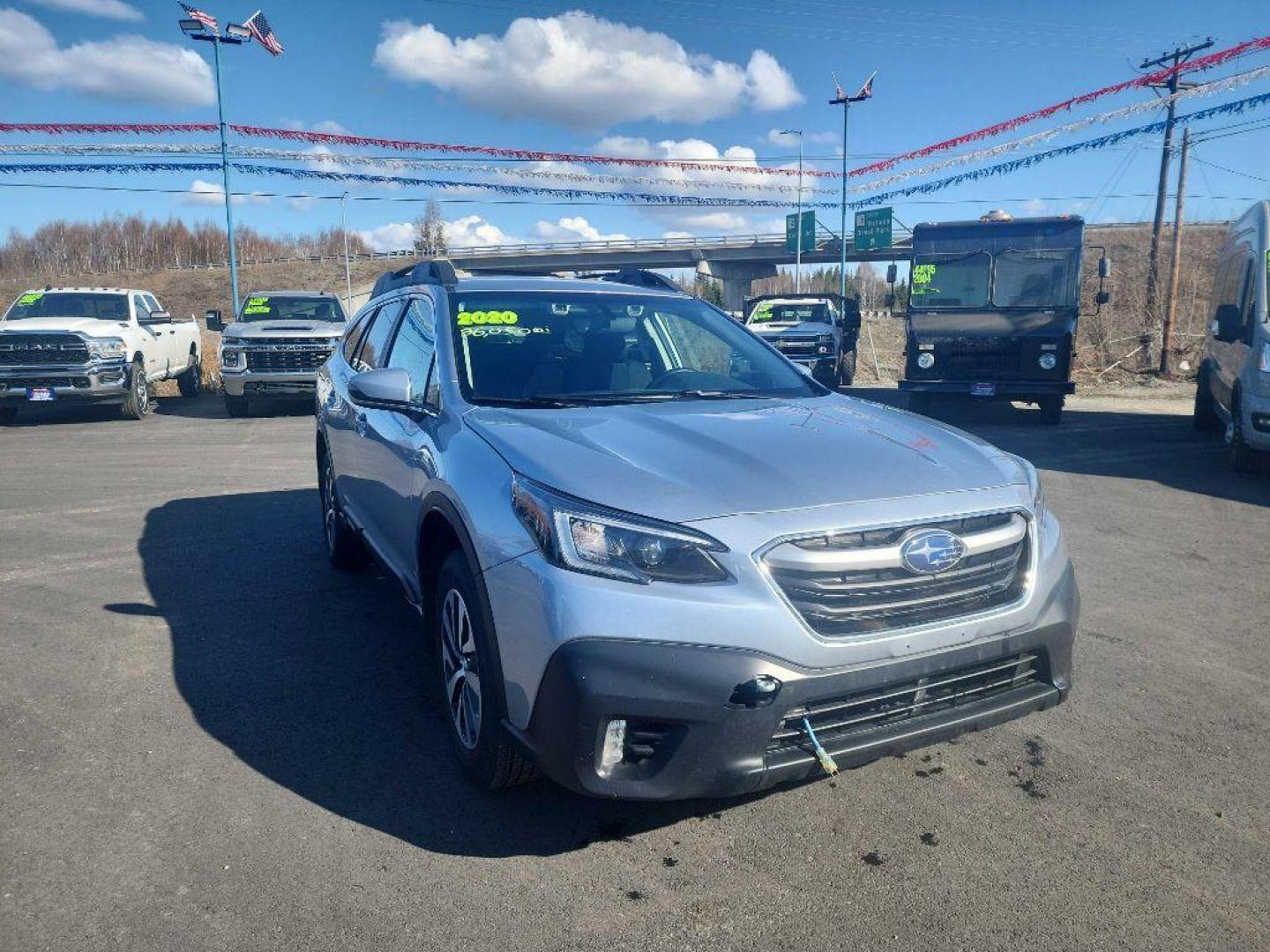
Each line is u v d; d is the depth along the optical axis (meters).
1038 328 13.08
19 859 2.75
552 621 2.55
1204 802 3.12
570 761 2.53
